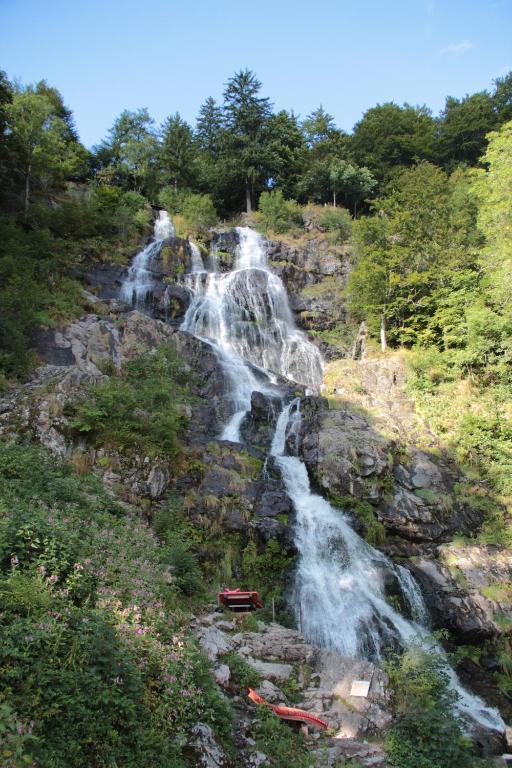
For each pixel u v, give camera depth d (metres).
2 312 20.19
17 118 32.00
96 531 11.46
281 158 50.78
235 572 15.16
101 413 16.38
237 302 30.27
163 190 41.59
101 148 46.84
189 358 23.59
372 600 15.82
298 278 34.47
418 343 27.98
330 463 18.91
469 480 20.86
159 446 16.88
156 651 8.22
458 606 16.20
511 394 23.95
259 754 8.36
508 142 27.00
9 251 24.72
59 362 19.70
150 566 11.48
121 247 31.27
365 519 18.03
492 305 27.30
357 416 21.55
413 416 23.11
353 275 30.27
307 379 28.31
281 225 40.81
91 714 6.59
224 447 18.89
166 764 6.94
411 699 10.29
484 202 30.23
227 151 49.34
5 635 6.67
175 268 30.91
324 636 14.62
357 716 10.20
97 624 7.54
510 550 18.55
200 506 15.95
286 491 17.92
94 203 32.72
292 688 10.71
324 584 15.75
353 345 30.20
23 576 7.84
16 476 12.62
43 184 34.28
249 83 51.50
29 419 15.60
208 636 10.68
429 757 9.27
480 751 11.30
